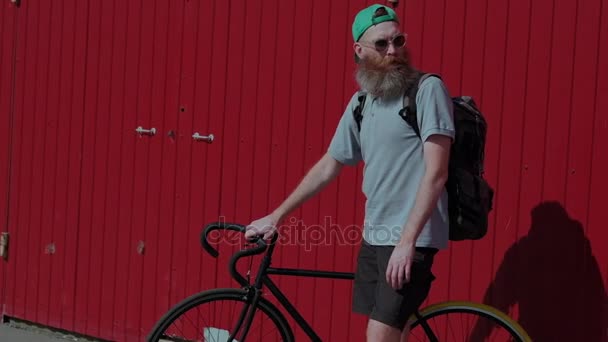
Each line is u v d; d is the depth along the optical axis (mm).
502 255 4859
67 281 6457
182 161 5910
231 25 5688
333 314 5406
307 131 5430
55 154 6484
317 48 5379
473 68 4895
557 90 4660
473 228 4078
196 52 5828
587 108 4586
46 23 6492
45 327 6617
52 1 6453
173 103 5934
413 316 4418
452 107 4016
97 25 6250
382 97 4090
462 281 4988
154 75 6004
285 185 5520
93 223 6324
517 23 4762
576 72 4609
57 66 6449
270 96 5559
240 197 5688
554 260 4711
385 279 4102
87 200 6344
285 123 5512
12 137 6691
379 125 4090
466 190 4062
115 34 6172
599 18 4539
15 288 6719
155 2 5980
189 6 5844
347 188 5324
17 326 6723
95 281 6328
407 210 4051
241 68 5660
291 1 5461
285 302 4457
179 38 5891
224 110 5734
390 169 4074
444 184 3961
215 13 5746
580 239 4629
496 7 4812
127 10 6113
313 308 5473
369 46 4105
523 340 4363
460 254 4988
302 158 5453
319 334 5449
